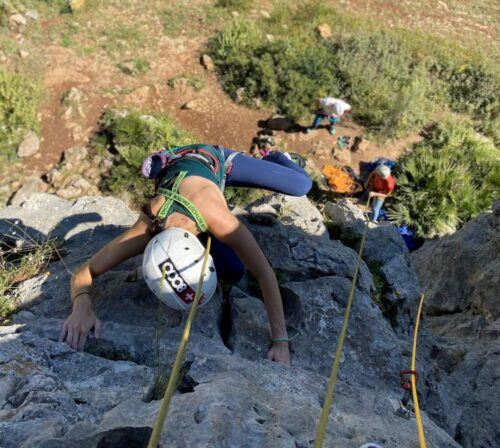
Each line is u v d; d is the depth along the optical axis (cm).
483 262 630
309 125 1289
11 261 475
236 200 1038
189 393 223
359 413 262
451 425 343
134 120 1178
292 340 340
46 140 1194
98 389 250
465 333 559
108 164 1157
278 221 471
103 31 1391
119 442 190
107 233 504
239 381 243
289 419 220
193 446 182
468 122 1351
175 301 270
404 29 1531
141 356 293
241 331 329
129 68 1323
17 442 190
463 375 429
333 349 339
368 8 1611
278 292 302
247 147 1268
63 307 353
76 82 1284
